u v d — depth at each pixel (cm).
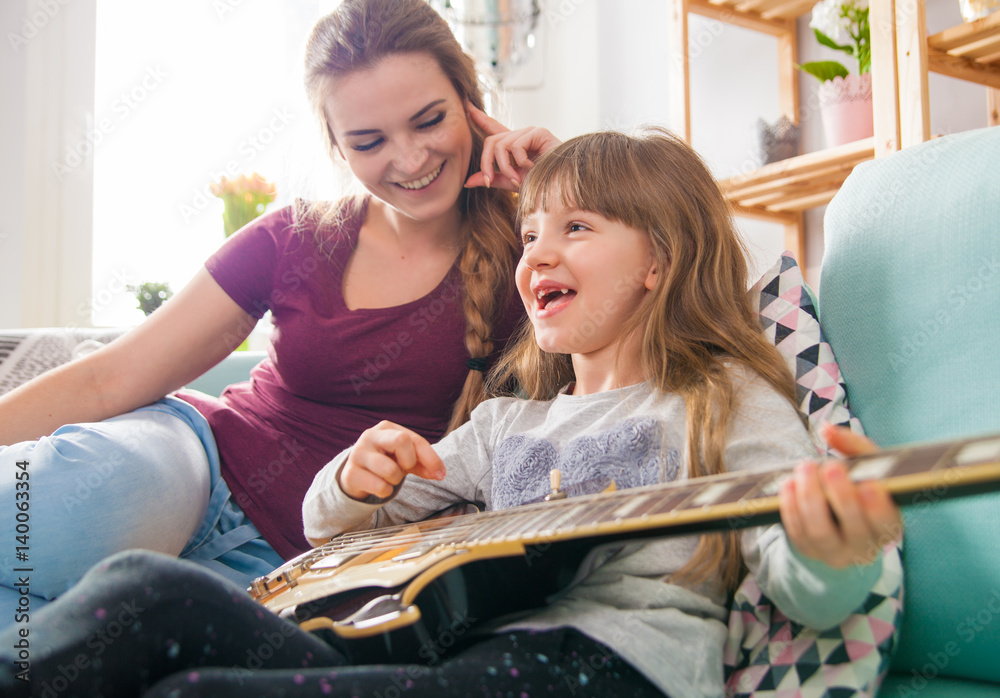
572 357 91
